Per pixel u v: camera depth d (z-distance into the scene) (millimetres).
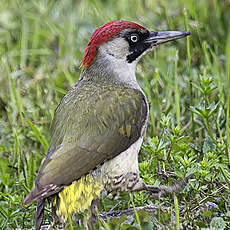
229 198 11336
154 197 11594
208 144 12352
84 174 10812
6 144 14414
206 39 16344
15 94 15000
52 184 10367
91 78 12203
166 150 12734
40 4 18609
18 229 11539
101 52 12188
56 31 17594
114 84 12078
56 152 10898
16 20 18156
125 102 11695
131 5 17953
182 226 10844
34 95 15516
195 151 12680
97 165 10992
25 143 14250
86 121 11305
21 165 13328
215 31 16625
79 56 16578
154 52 15461
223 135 13328
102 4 18406
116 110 11555
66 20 17906
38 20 17953
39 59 16922
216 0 16906
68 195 10688
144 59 15664
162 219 10820
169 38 12547
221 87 13719
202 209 11141
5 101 15562
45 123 14477
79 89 11984
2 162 12992
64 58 16656
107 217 11070
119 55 12250
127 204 11883
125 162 11430
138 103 11836
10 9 18547
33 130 13547
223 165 11469
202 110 12102
